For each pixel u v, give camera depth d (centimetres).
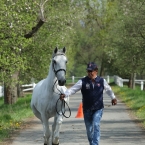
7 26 1741
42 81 1258
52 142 1141
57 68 1083
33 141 1309
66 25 2695
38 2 2209
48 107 1138
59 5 2628
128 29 2397
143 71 2714
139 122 1792
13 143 1275
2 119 1811
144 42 2380
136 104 2592
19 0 1905
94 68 1011
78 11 2853
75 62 7050
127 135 1416
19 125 1712
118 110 2380
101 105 1016
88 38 6581
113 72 5838
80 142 1278
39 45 2488
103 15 5716
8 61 1733
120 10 2612
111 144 1233
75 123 1773
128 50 2522
